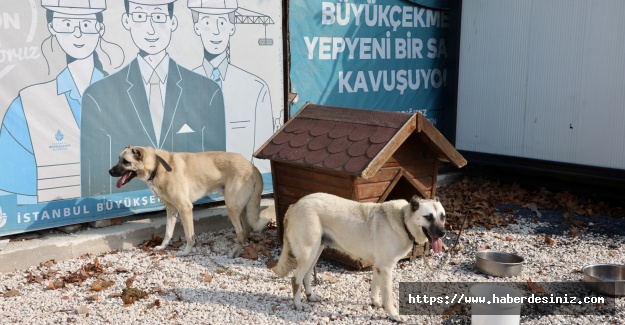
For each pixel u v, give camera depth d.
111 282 6.29
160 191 7.25
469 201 9.66
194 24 8.09
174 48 7.96
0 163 6.84
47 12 6.97
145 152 7.10
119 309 5.71
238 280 6.53
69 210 7.37
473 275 6.88
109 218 7.71
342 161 6.60
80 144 7.38
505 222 8.74
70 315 5.60
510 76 10.37
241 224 7.49
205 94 8.31
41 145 7.10
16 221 7.01
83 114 7.36
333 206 5.80
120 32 7.52
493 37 10.53
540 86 9.98
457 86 11.20
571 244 7.94
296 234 5.79
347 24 9.84
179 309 5.76
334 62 9.77
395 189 7.51
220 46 8.35
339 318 5.70
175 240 7.83
